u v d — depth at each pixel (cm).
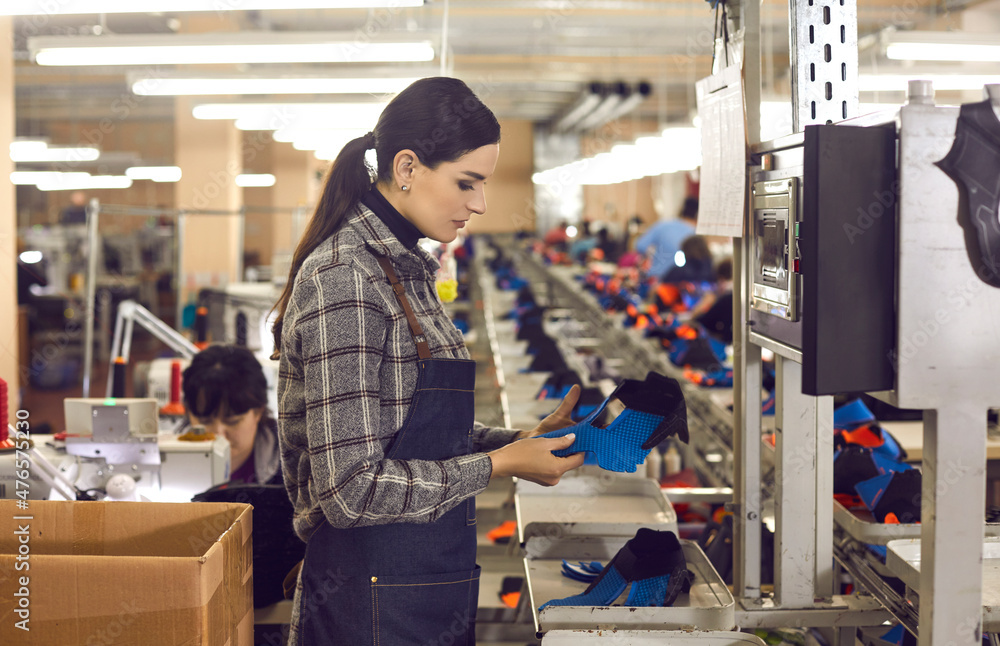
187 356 437
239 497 203
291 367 132
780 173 156
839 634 190
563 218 1986
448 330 144
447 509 128
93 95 1402
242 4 340
